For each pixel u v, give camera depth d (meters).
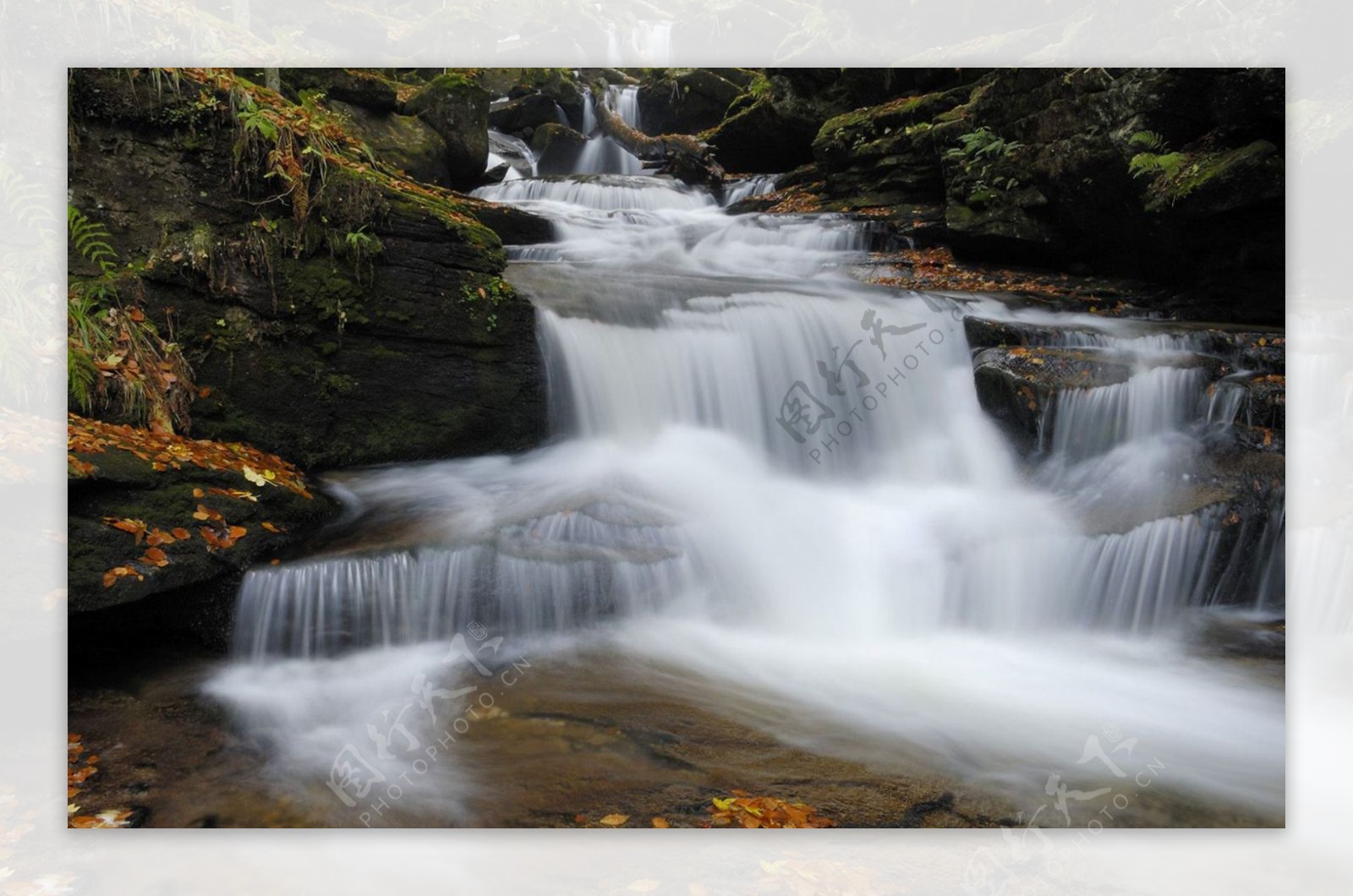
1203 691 4.38
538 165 16.20
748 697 4.16
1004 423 6.21
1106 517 5.38
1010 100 8.75
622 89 17.42
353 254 5.71
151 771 3.53
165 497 4.43
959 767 3.63
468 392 6.02
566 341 6.28
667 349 6.49
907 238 9.96
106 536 4.13
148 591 4.10
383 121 10.72
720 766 3.59
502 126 16.81
